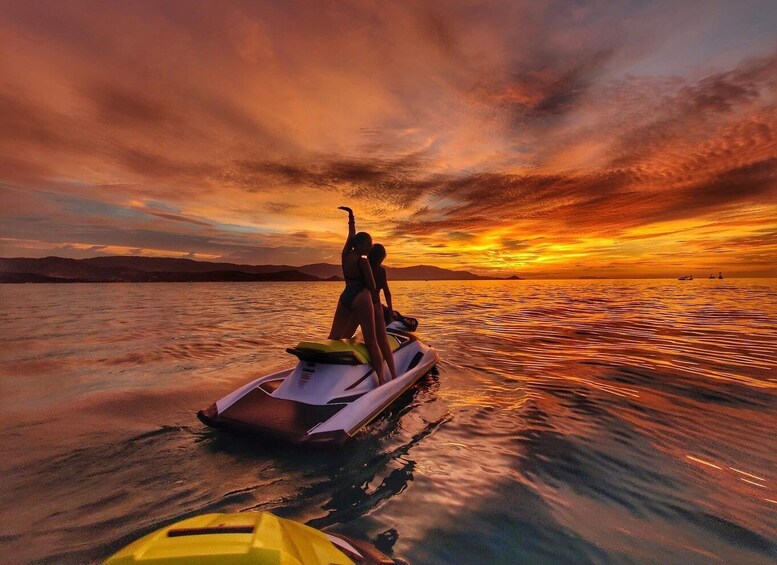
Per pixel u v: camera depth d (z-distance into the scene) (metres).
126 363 6.69
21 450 3.32
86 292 38.69
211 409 3.61
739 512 2.44
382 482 2.82
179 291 41.75
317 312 16.11
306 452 3.29
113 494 2.65
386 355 4.68
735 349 7.74
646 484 2.77
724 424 3.88
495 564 1.98
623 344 8.46
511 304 20.80
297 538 1.06
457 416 4.17
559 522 2.34
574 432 3.72
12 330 10.61
